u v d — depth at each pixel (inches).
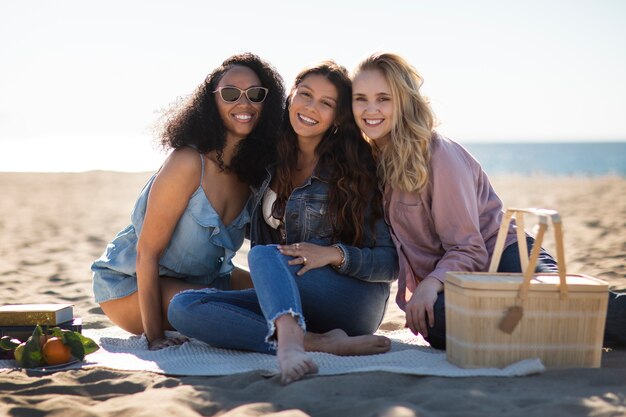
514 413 98.8
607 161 2164.1
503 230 131.0
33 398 113.5
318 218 150.3
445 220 145.7
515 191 805.2
